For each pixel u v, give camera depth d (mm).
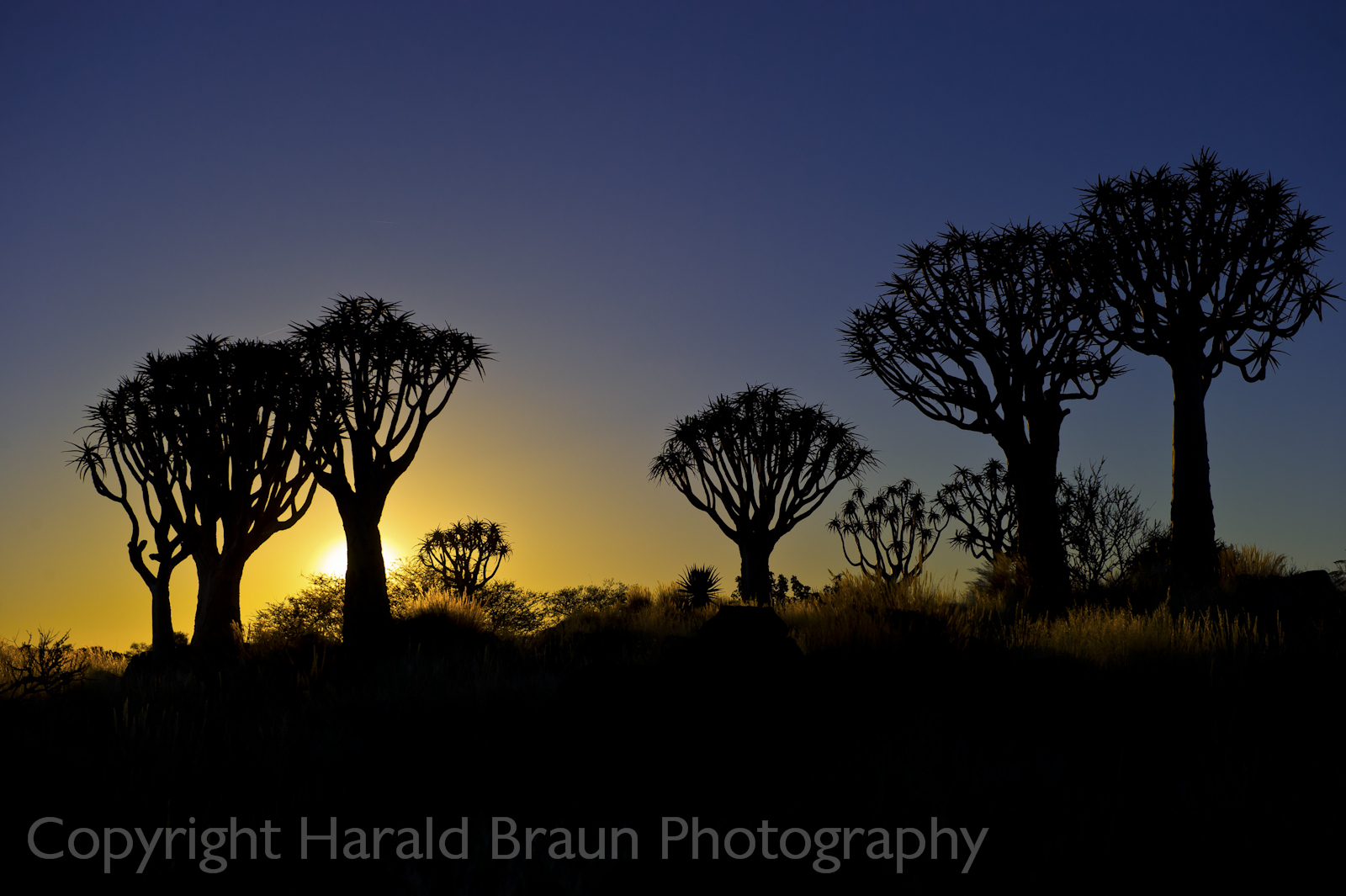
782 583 25453
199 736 5793
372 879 3846
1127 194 14781
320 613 21203
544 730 6168
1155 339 14922
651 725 5895
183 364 17641
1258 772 4531
